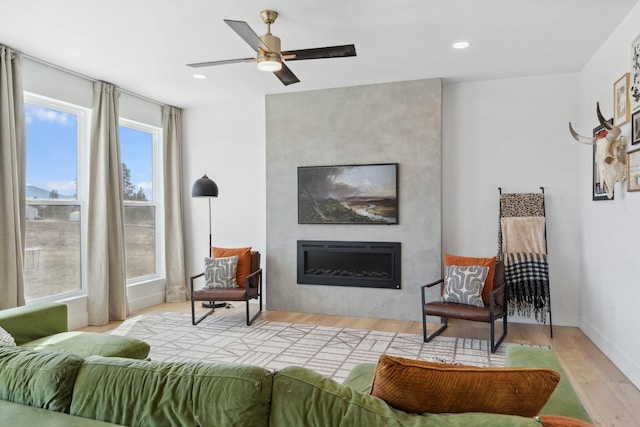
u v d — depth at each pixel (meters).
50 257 4.31
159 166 5.88
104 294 4.56
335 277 5.03
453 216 4.88
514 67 4.32
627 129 3.15
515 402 1.19
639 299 2.95
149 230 5.70
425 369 1.21
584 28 3.36
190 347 3.81
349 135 4.97
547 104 4.59
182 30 3.37
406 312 4.79
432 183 4.68
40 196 4.22
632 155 3.04
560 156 4.56
